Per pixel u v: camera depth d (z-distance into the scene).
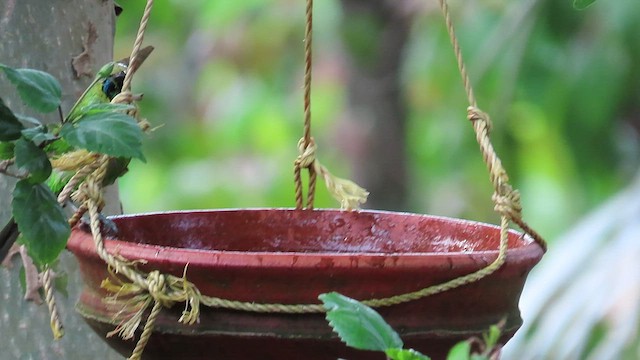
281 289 2.84
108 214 3.31
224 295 2.85
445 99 6.23
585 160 6.01
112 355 3.27
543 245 2.96
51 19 3.27
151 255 2.85
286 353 2.85
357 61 6.67
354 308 2.76
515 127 6.04
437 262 2.85
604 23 5.59
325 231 3.12
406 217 3.11
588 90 5.67
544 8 5.64
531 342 4.02
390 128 6.73
